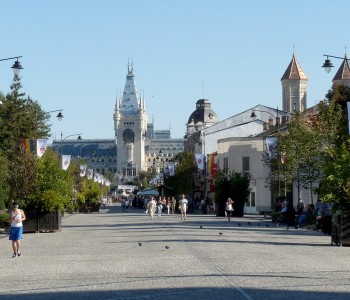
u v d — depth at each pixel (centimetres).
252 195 10156
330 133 6197
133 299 1611
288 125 6575
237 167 10388
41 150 5700
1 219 5153
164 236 4188
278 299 1569
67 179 5841
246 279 1964
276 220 6072
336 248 3219
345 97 7094
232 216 8194
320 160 6128
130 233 4644
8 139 9094
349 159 3450
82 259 2739
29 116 9638
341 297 1599
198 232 4609
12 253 3184
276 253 2908
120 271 2242
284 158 6359
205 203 10162
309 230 4922
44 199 5003
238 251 3016
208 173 11256
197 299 1591
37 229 5019
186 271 2203
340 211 3369
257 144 10212
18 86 9694
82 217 8712
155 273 2161
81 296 1689
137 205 15425
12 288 1889
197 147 15625
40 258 2855
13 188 5459
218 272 2158
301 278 1984
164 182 14338
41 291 1811
